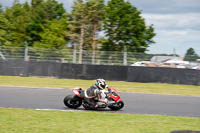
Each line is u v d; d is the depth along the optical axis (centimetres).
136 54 4500
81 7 6538
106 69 4359
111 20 7400
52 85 3594
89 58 4609
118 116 1845
